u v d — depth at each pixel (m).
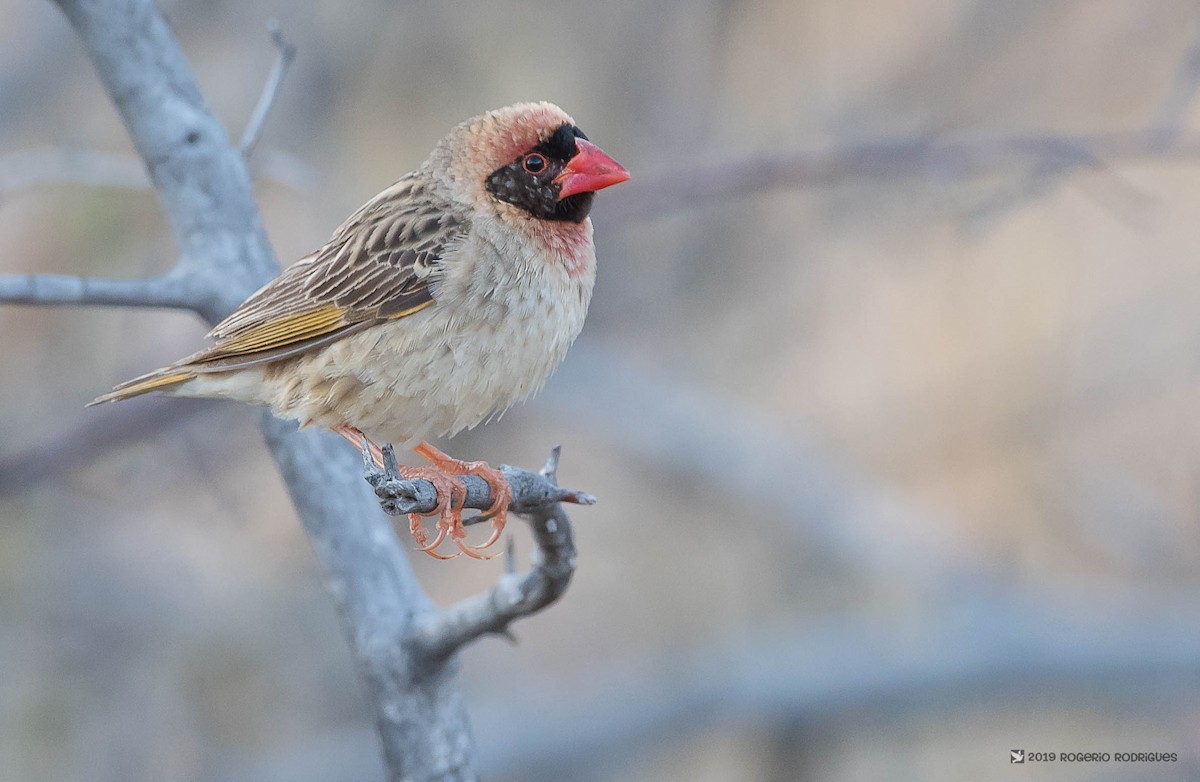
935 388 17.03
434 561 16.12
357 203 15.62
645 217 14.23
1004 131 16.00
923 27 17.02
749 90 16.94
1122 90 17.05
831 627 14.55
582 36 16.34
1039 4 17.02
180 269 8.10
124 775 14.30
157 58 8.17
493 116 8.45
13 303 7.39
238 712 14.91
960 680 13.86
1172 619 14.13
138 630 14.85
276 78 8.37
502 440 16.89
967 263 16.95
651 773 16.16
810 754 14.46
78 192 14.87
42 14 15.55
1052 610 14.19
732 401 16.97
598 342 16.48
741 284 17.00
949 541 15.14
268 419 8.30
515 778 14.46
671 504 16.39
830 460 16.34
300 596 15.48
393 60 16.25
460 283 8.05
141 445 14.06
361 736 14.34
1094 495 16.28
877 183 16.48
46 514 14.82
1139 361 16.59
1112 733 15.66
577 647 16.05
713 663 14.09
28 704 14.34
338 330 8.02
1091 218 16.84
